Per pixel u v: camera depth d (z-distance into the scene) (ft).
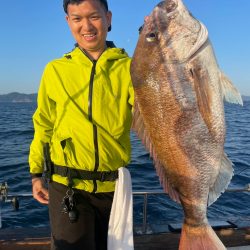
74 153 3.58
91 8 3.49
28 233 4.95
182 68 2.95
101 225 3.77
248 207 8.20
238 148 17.08
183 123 2.98
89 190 3.61
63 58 3.78
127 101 3.63
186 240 3.06
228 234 4.79
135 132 3.17
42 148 3.87
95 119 3.55
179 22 2.99
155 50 3.02
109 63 3.65
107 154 3.57
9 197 5.05
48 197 3.79
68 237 3.57
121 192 3.60
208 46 2.91
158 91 3.02
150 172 11.59
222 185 2.98
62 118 3.61
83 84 3.59
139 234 4.80
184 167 3.03
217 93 2.91
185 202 3.09
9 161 14.52
